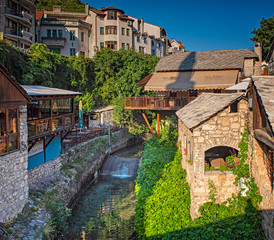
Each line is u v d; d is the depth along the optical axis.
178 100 27.45
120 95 36.47
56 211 15.00
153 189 15.84
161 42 65.38
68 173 19.59
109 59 39.59
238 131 12.12
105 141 29.70
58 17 53.94
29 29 44.22
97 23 52.44
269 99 8.90
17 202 13.09
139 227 13.88
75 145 23.69
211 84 24.47
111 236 14.63
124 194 20.44
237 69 26.42
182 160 17.28
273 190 9.36
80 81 37.09
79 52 49.97
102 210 17.75
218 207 12.00
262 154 10.91
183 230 12.06
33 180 16.52
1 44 25.06
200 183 12.25
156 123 31.66
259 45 34.66
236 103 12.14
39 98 15.73
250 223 10.84
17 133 13.09
